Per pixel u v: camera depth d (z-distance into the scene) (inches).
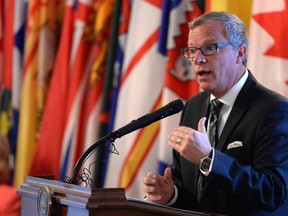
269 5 364.5
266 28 363.6
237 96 265.9
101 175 452.4
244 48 267.6
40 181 240.4
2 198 395.9
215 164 235.5
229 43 259.6
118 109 442.0
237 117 262.2
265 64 361.4
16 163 537.6
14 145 555.8
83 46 496.1
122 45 467.5
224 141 262.2
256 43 366.0
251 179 237.9
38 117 534.0
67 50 508.4
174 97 415.8
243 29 266.5
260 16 366.6
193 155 235.5
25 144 531.8
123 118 439.2
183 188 280.2
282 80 354.9
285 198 245.1
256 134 254.5
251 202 241.0
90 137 476.7
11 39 560.4
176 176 288.4
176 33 419.5
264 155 249.1
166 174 271.4
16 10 557.9
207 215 230.1
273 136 249.8
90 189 209.0
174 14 420.2
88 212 205.3
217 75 259.0
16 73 556.7
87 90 497.4
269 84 358.6
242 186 237.0
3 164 431.8
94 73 481.7
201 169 239.5
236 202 257.9
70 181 239.3
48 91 534.6
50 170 506.3
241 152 256.7
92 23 498.0
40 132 512.4
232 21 262.4
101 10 486.0
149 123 245.8
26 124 533.0
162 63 432.8
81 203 207.3
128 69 441.7
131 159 430.0
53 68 537.3
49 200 221.5
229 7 384.2
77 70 494.3
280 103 255.3
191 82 417.1
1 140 433.1
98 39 483.2
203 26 259.9
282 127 251.3
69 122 493.7
